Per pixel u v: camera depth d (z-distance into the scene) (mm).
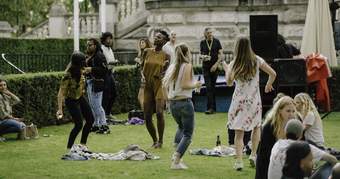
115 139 14305
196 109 19578
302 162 7305
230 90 19266
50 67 21203
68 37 31438
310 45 19328
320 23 19297
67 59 21562
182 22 26609
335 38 21094
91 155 12148
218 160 11945
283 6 25500
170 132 15312
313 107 11047
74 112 12367
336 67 19156
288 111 8805
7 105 14266
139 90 18266
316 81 17391
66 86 12320
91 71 14875
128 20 29703
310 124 10906
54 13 31766
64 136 14742
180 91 11086
